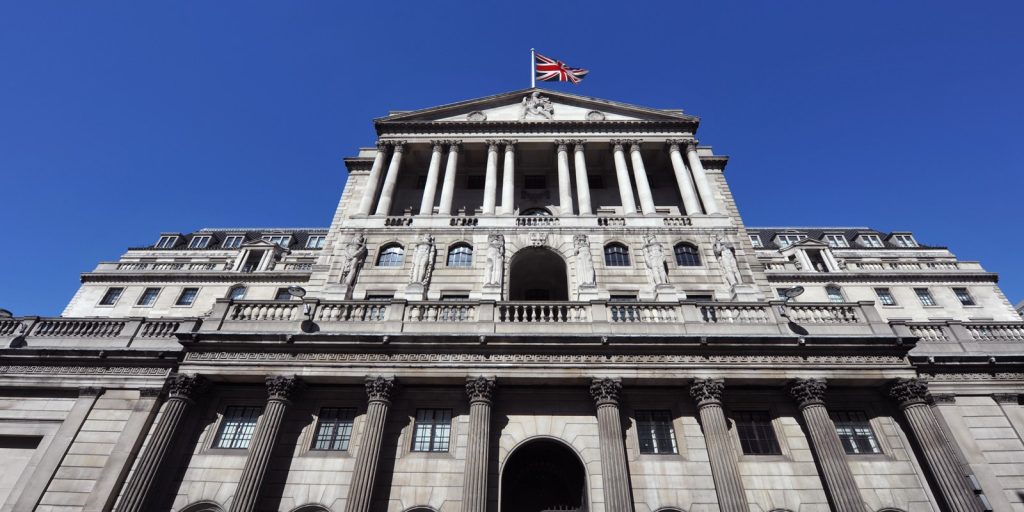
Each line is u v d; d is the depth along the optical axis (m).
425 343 21.55
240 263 47.03
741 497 18.55
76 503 19.75
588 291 25.48
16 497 20.14
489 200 30.75
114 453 20.56
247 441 21.20
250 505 18.30
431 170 32.19
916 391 20.88
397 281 27.00
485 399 20.56
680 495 19.67
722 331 22.55
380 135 34.25
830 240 52.03
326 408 21.94
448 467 20.19
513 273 30.69
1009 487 19.75
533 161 35.12
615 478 18.86
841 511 18.39
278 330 22.47
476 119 35.16
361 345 21.55
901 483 20.03
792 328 22.73
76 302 43.81
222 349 21.78
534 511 21.06
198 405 21.66
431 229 29.25
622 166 32.12
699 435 21.03
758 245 52.03
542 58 39.44
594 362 21.39
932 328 24.45
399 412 21.53
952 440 20.56
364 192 31.84
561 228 29.17
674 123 34.25
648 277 26.95
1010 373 22.70
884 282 43.62
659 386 21.83
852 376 21.23
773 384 21.59
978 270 44.72
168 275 45.09
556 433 21.06
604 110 35.75
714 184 33.31
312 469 20.17
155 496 19.23
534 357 21.50
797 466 20.38
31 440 22.09
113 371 23.06
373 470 19.12
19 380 22.86
